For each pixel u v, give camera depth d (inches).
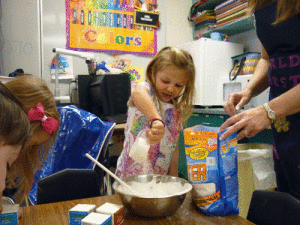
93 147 53.0
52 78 101.8
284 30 32.2
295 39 31.5
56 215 25.9
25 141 16.0
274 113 27.8
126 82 91.8
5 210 24.0
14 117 14.4
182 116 49.2
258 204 29.6
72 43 104.3
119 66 112.6
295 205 26.1
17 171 30.4
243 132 27.7
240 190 49.1
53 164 50.7
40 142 32.0
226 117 81.3
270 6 33.3
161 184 31.0
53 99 33.4
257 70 42.7
